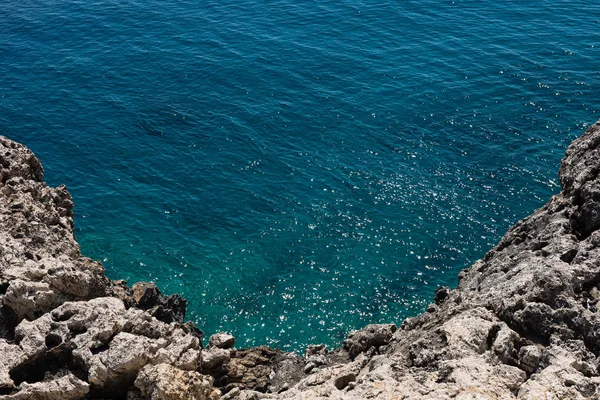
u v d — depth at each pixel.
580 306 19.14
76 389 18.88
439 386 17.14
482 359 17.89
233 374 23.98
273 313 48.88
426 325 21.28
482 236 54.94
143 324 20.88
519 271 22.14
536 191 58.91
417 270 52.22
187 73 76.88
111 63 79.12
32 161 30.75
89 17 89.12
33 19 88.75
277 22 86.56
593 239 21.69
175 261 53.06
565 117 67.81
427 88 72.69
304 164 63.22
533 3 89.38
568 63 76.06
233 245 54.50
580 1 89.69
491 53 78.19
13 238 24.58
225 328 47.81
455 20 85.56
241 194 59.84
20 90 74.31
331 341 47.00
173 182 61.34
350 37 82.69
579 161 25.27
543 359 17.80
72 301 21.89
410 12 87.69
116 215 57.44
